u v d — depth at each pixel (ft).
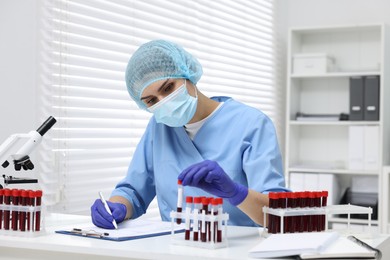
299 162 13.66
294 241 4.17
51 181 8.16
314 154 13.58
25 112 7.80
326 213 4.93
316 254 3.91
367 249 4.17
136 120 9.77
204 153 6.20
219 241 4.38
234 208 5.97
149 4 9.90
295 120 13.12
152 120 6.69
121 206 5.63
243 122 6.11
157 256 4.17
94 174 8.94
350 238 4.68
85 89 8.75
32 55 7.91
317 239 4.17
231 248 4.34
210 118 6.25
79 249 4.43
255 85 13.07
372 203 12.19
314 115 12.90
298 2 13.91
